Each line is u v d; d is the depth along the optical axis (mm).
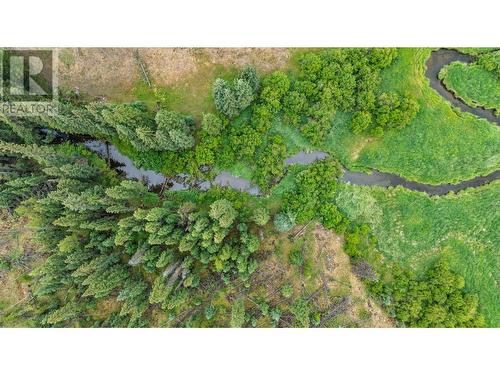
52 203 45188
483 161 49656
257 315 49812
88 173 48094
